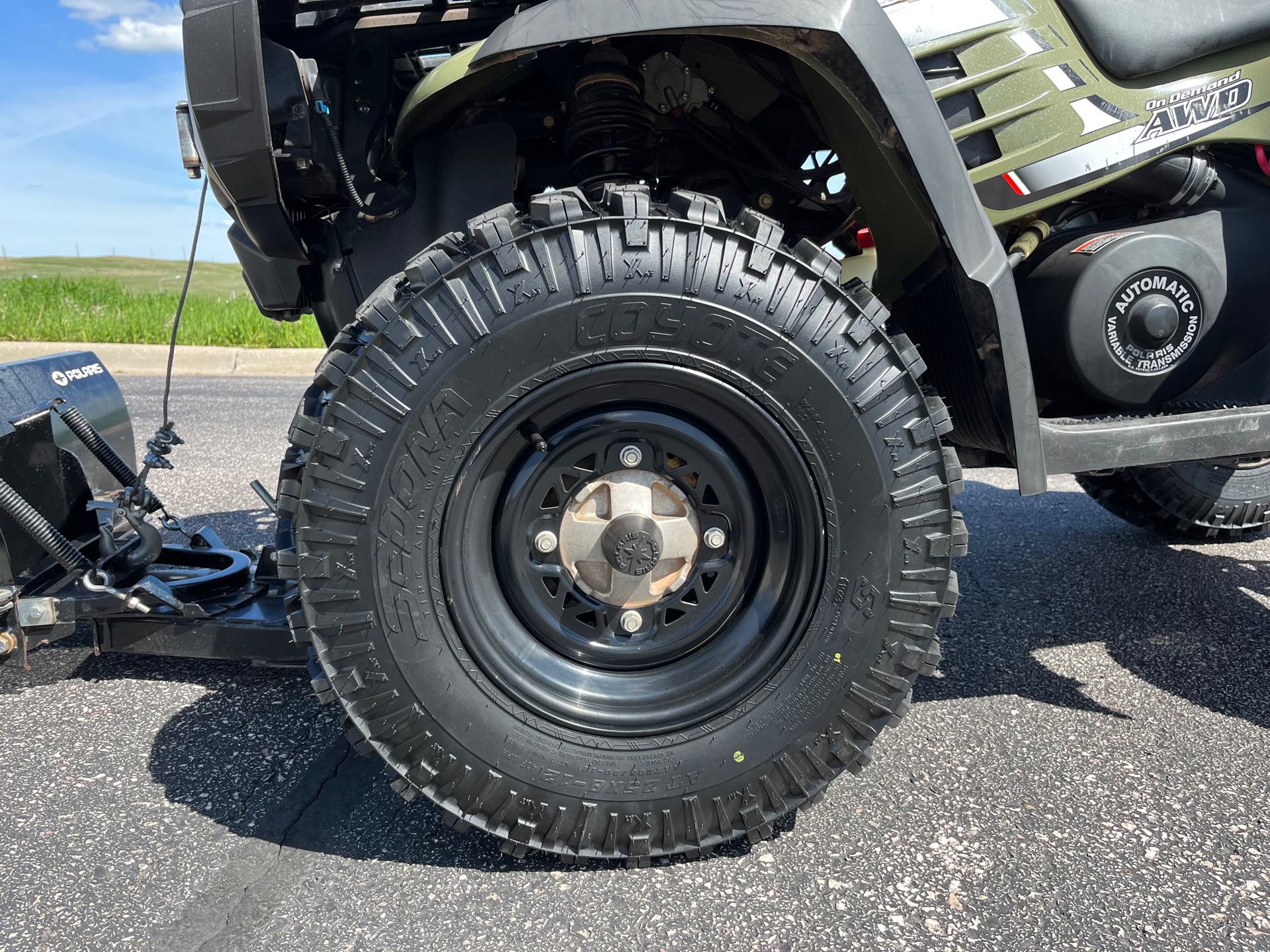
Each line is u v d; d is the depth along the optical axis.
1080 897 1.43
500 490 1.51
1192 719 2.07
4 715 2.06
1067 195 1.91
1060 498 4.22
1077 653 2.47
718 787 1.48
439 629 1.41
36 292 12.59
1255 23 1.90
